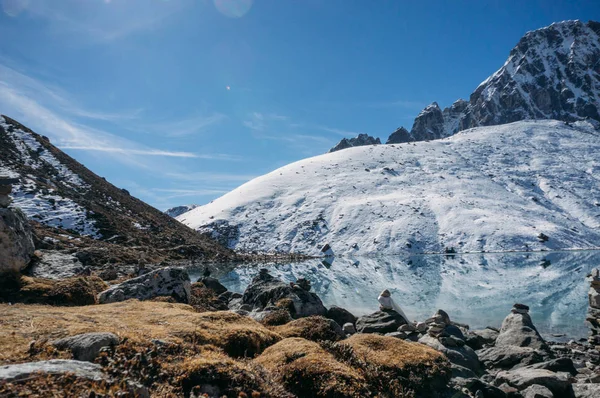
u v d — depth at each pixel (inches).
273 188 6259.8
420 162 6678.2
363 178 6136.8
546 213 4515.3
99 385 217.8
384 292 796.6
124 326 362.0
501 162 6422.2
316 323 503.2
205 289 966.4
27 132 4001.0
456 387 419.2
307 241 4478.3
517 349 608.7
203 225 5231.3
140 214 3629.4
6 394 186.1
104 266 1550.2
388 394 343.6
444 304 1283.2
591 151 6505.9
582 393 463.5
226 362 301.7
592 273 702.5
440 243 3860.7
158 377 271.4
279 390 295.7
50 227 2310.5
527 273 2059.5
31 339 296.5
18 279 561.9
